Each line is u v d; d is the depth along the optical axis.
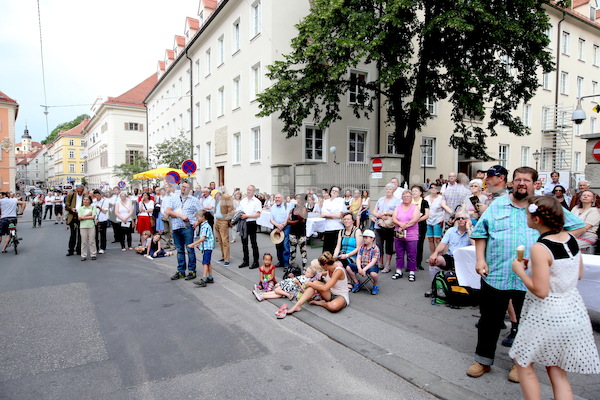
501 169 4.31
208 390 3.38
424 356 3.94
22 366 3.88
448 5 12.02
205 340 4.50
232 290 6.74
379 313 5.31
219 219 8.78
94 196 10.64
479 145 16.50
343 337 4.48
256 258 8.48
